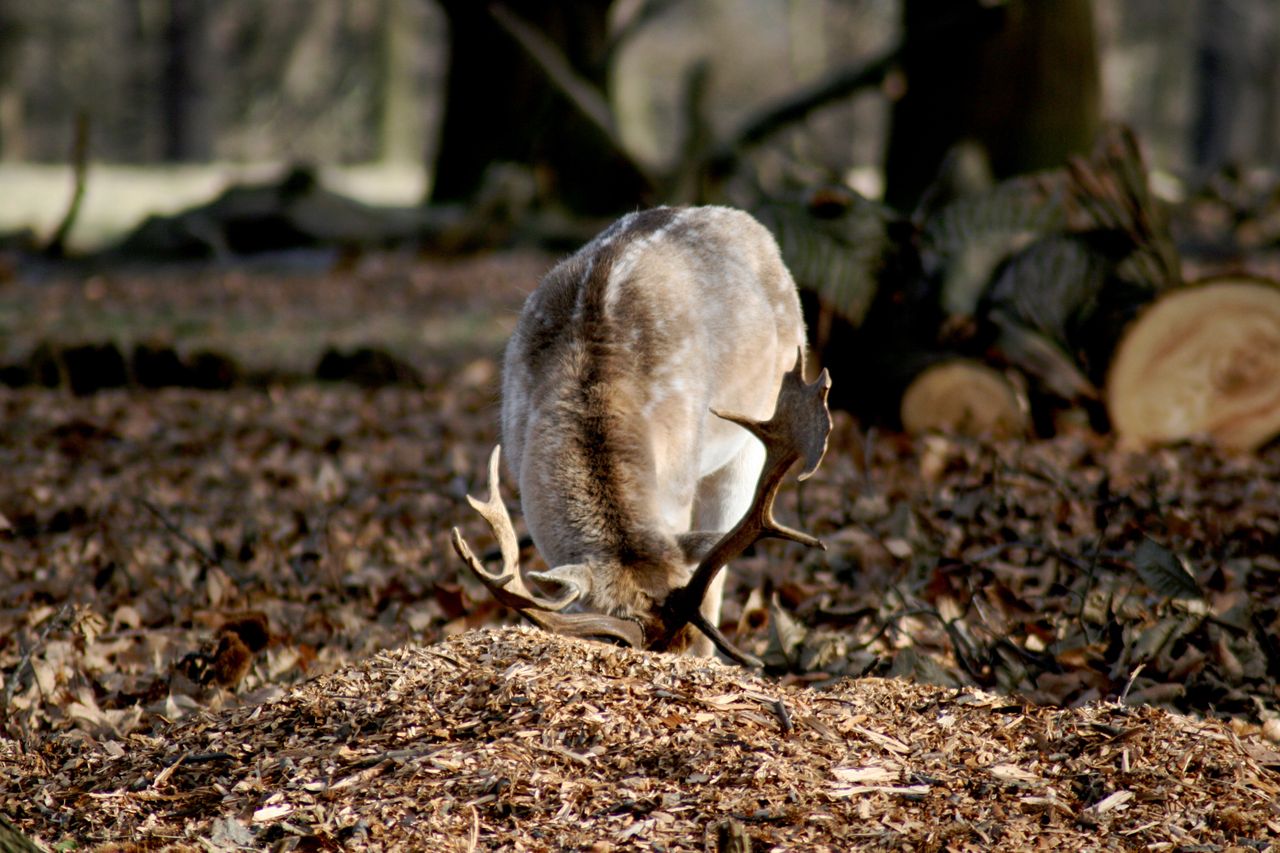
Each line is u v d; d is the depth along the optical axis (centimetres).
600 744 636
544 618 670
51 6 8212
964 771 626
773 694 678
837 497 1216
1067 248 1503
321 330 2395
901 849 564
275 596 1023
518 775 614
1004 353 1475
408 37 7188
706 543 730
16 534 1204
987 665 806
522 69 3628
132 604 1019
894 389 1455
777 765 617
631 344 811
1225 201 3547
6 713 793
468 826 589
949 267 1526
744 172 2833
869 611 900
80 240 3744
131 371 1912
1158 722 659
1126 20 8088
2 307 2638
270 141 8650
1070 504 1116
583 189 3475
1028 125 2511
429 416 1695
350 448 1527
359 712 688
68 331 2353
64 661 874
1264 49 7444
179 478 1404
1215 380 1428
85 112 3219
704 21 8250
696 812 590
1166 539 1056
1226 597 895
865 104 7644
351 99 8712
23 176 4972
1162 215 1570
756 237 970
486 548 1133
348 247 3145
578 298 830
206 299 2747
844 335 1499
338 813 604
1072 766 631
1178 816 591
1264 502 1186
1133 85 8562
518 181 3284
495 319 2486
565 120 3478
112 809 636
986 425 1442
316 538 1105
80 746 721
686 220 924
